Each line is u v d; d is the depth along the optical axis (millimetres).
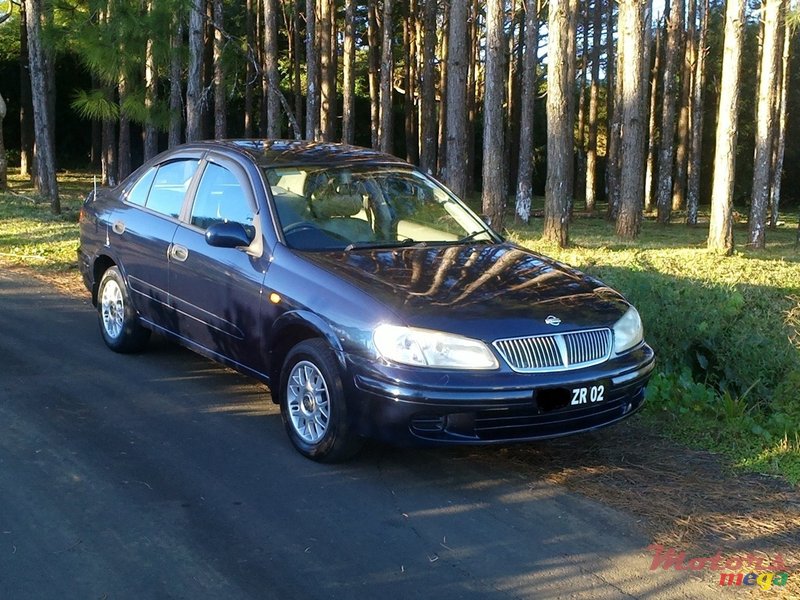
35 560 3729
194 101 15922
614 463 5051
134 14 14008
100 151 35281
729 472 4965
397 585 3629
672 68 25422
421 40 32312
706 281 9992
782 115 27031
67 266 11062
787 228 27844
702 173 40938
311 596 3518
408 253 5320
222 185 5938
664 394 6008
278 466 4844
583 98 35719
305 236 5344
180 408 5789
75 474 4645
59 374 6434
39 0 16359
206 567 3717
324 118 26047
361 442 4770
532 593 3613
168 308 6199
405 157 40969
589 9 34062
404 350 4371
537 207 31719
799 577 3820
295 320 4891
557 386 4477
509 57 33938
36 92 16938
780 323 7723
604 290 5199
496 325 4480
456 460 5004
